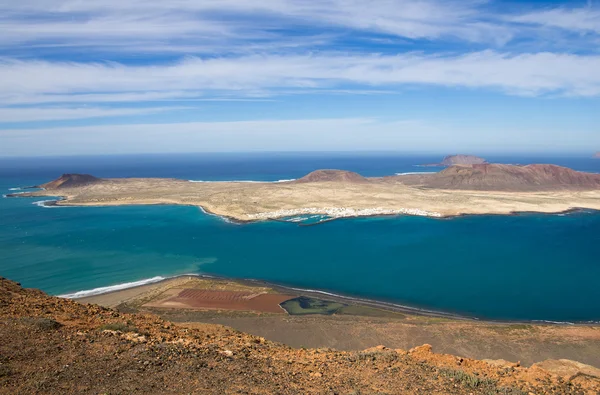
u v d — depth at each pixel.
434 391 10.48
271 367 11.76
